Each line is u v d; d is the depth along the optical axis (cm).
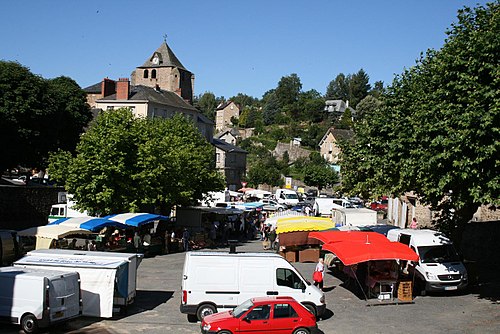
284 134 13362
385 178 2383
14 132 4616
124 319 1767
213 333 1446
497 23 1794
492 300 2034
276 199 7150
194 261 1758
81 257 1845
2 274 1605
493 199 1756
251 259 1767
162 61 9175
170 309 1912
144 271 2708
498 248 2748
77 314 1691
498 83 1736
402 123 2311
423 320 1750
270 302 1493
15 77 4644
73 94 5741
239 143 12688
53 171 3388
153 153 3375
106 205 3262
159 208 4106
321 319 1770
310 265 2945
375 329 1644
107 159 3250
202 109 18212
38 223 4306
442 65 1944
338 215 3969
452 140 1778
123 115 3444
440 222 2573
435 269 2092
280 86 16338
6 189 4053
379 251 1917
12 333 1572
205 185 4375
